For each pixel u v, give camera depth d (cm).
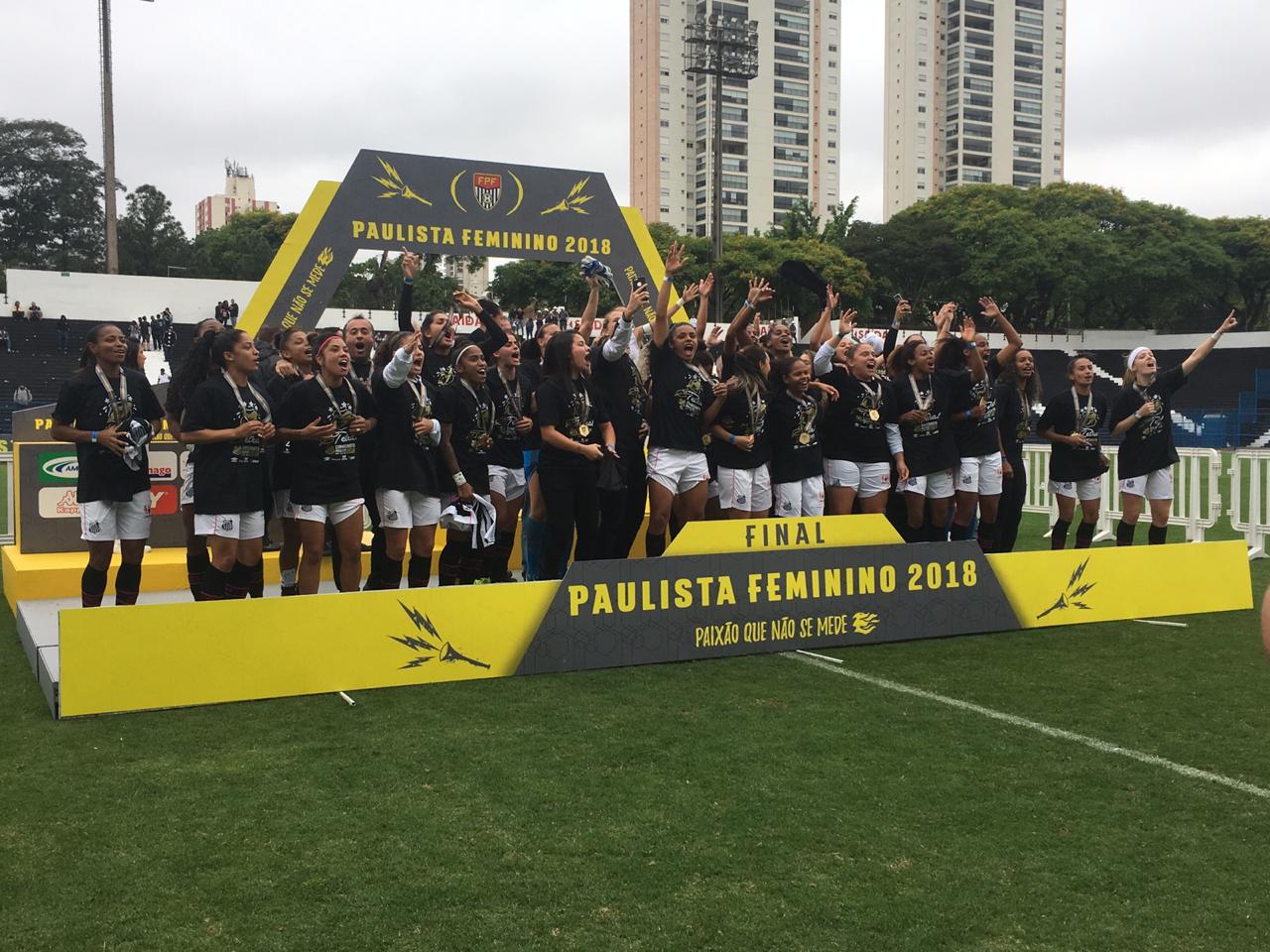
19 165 6297
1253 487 1064
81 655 479
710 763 422
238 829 355
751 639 611
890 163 10244
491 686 537
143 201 6738
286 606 514
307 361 652
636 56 9556
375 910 300
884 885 319
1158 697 523
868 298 4975
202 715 483
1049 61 10275
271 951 278
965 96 9938
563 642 568
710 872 326
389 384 597
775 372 721
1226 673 570
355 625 527
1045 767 422
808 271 773
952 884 320
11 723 471
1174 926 296
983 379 804
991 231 5206
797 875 325
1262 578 917
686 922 295
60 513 820
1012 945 284
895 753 437
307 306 882
